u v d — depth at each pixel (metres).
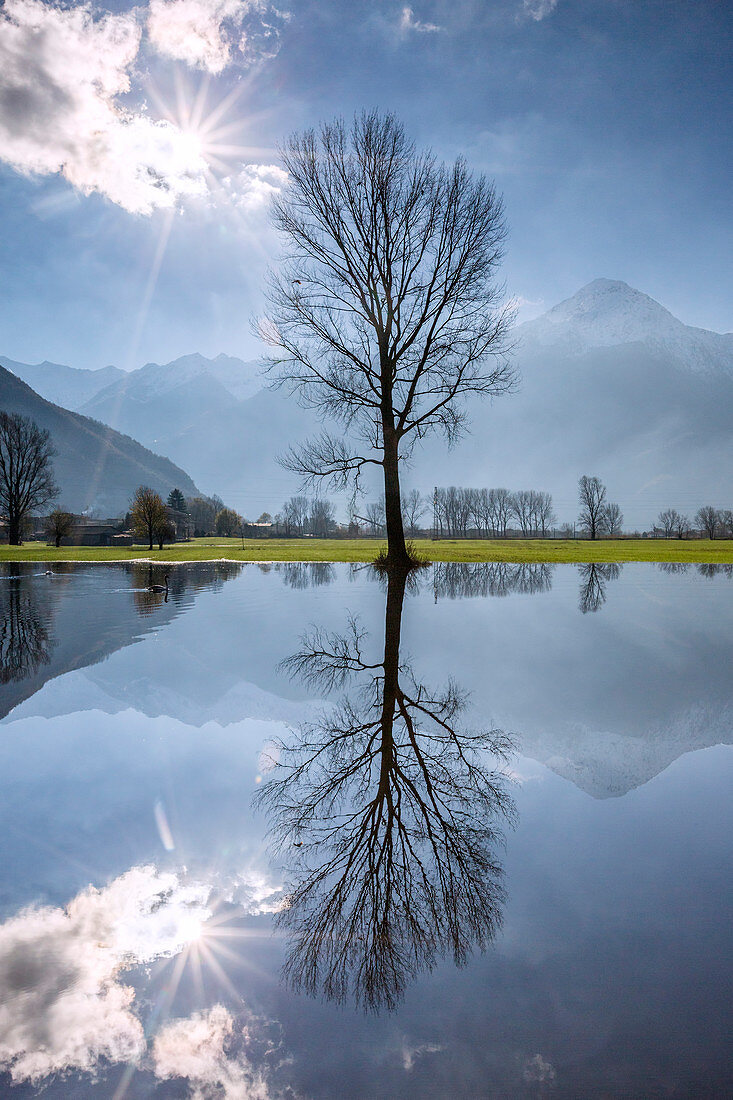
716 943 2.04
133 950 2.00
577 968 1.91
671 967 1.92
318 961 1.96
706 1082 1.49
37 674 6.00
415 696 5.32
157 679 5.84
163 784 3.37
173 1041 1.62
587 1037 1.63
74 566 28.33
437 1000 1.78
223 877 2.42
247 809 3.04
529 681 5.86
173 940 2.04
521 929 2.12
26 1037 1.64
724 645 7.87
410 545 28.88
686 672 6.24
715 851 2.65
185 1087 1.45
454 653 7.29
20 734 4.22
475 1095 1.43
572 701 5.12
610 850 2.66
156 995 1.79
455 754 3.89
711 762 3.73
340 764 3.71
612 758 3.83
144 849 2.64
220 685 5.64
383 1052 1.58
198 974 1.88
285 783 3.40
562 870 2.50
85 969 1.90
